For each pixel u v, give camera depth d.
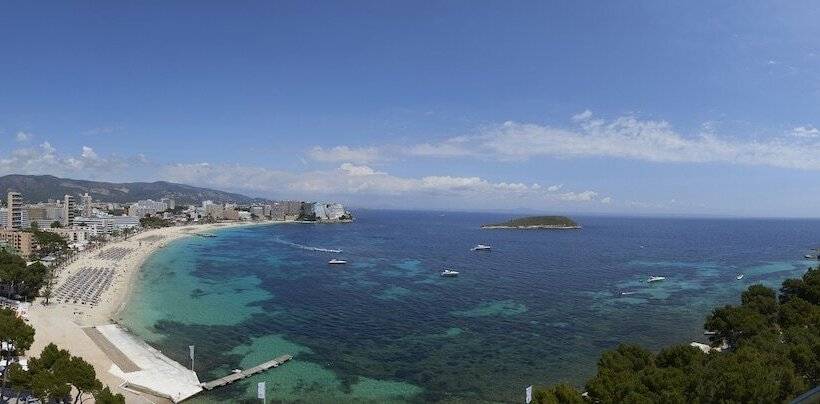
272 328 121.94
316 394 81.75
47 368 67.06
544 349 107.50
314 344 109.12
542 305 152.38
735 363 59.75
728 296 169.88
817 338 76.75
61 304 135.88
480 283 194.62
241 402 77.25
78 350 95.88
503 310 144.88
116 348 99.44
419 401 80.25
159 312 134.62
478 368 95.56
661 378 56.88
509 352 105.25
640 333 120.94
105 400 57.66
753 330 87.50
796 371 67.81
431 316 136.75
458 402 80.19
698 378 56.88
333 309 144.62
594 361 100.12
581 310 145.62
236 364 94.88
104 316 125.88
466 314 139.38
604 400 54.28
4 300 136.25
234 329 120.19
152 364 91.06
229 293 166.62
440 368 95.31
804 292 119.31
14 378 64.88
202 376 87.88
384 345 109.19
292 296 163.88
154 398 76.88
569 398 52.28
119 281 178.00
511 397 82.50
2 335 74.38
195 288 173.75
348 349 106.12
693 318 136.62
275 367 93.75
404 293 171.62
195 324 123.75
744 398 53.28
